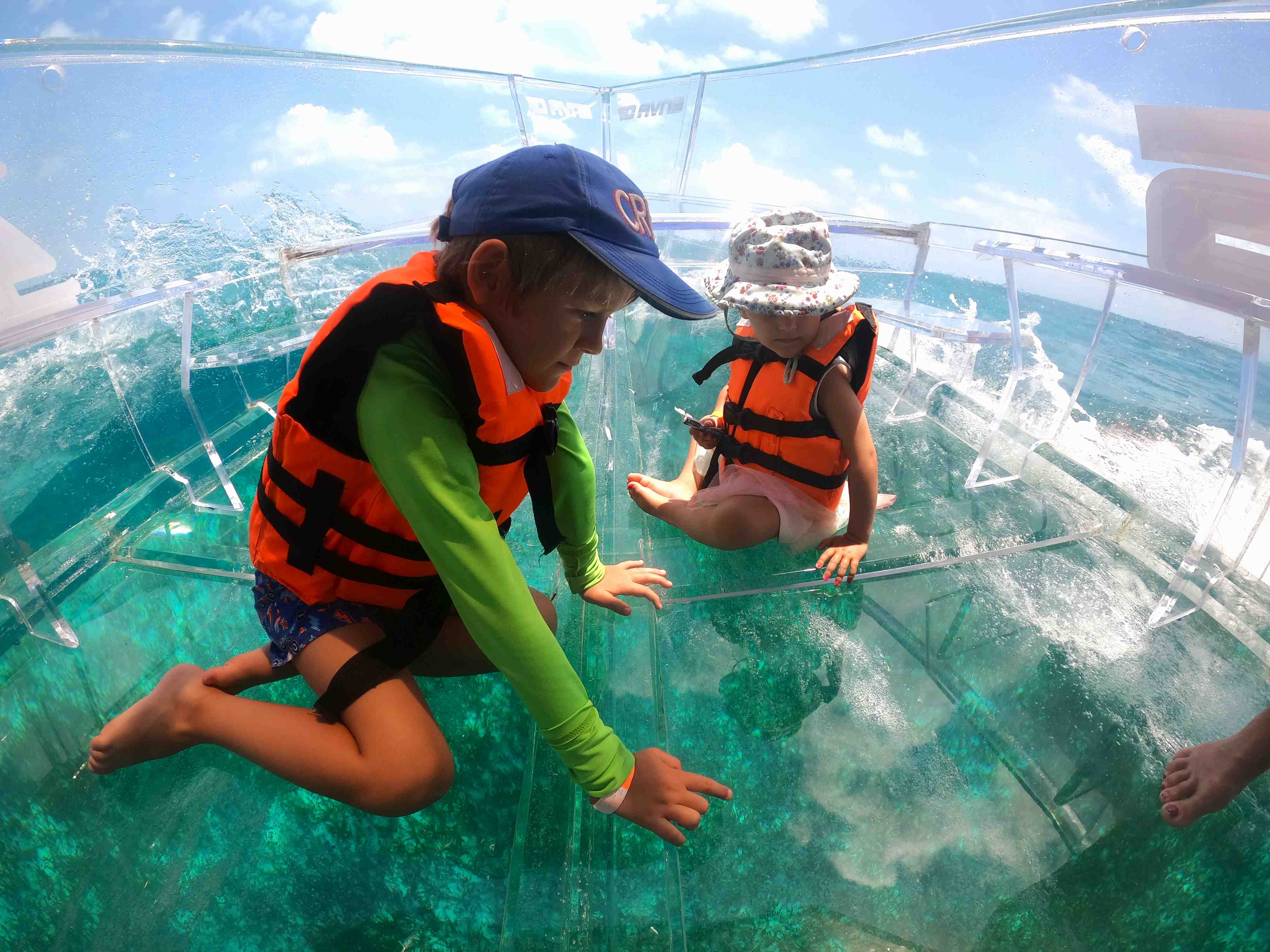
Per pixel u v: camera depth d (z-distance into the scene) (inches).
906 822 50.9
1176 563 72.5
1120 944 43.7
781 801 52.2
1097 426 82.0
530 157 39.9
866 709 59.1
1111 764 54.2
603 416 100.2
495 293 41.2
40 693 63.2
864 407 88.2
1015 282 81.5
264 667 55.0
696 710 59.1
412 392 41.2
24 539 74.9
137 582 74.3
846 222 92.9
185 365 80.8
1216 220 67.4
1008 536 77.1
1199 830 49.5
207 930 46.8
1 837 52.5
